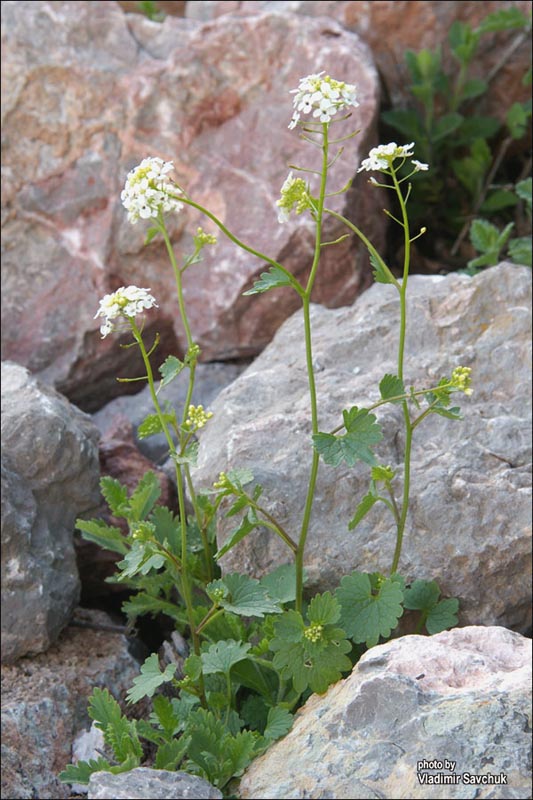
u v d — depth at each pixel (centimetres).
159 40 526
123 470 424
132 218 271
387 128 557
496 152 580
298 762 236
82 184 515
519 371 376
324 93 252
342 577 311
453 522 331
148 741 324
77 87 510
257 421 359
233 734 288
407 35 541
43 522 378
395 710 234
